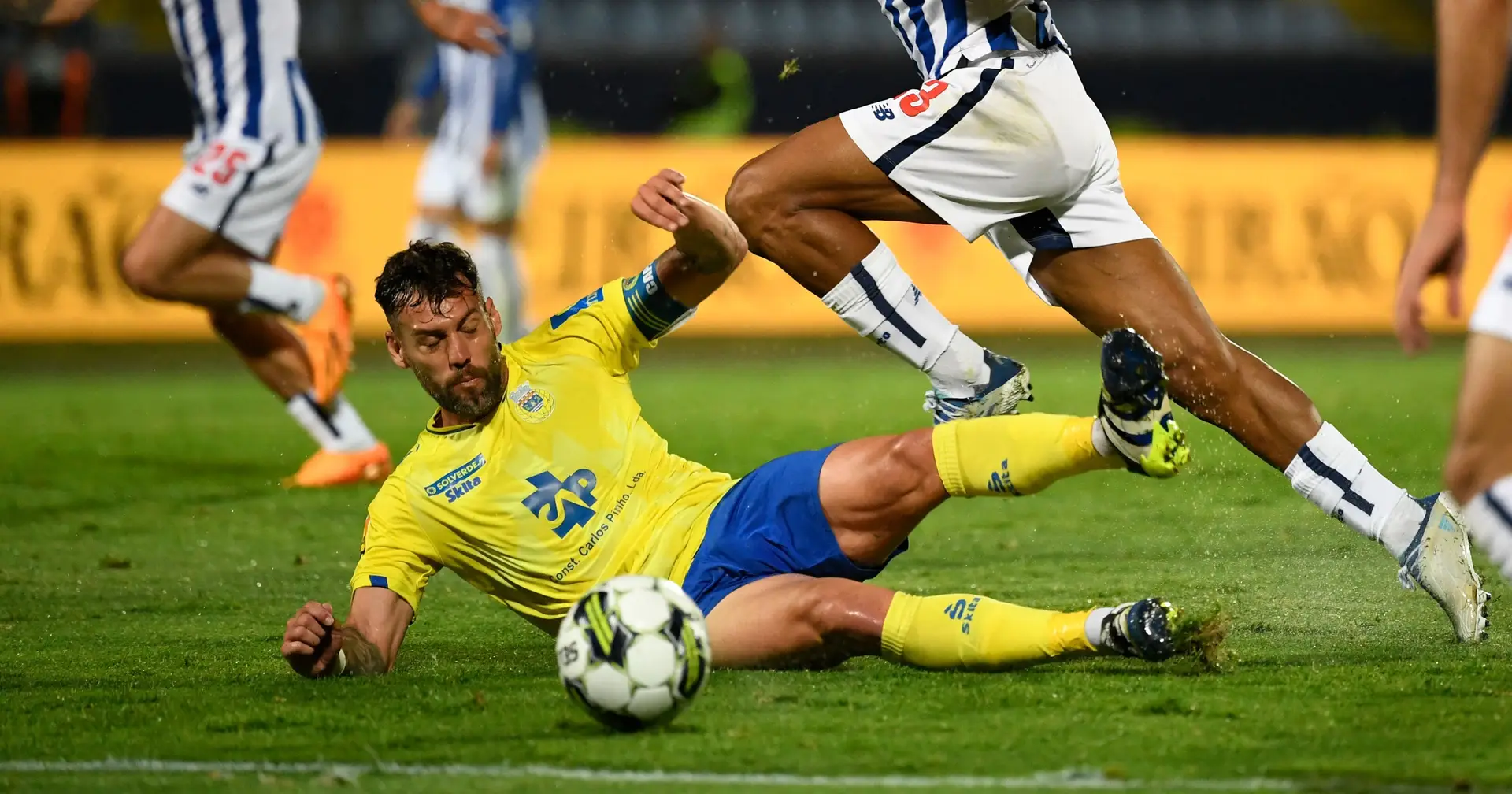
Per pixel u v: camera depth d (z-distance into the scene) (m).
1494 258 48.22
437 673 14.21
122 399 40.00
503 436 13.81
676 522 13.85
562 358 14.15
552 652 15.34
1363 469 15.05
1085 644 12.68
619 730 11.86
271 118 24.53
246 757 11.59
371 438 27.67
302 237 47.12
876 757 11.13
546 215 47.44
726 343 51.28
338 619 17.80
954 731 11.74
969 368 16.12
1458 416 10.12
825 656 13.45
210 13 24.12
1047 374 41.03
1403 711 12.20
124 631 17.09
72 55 52.41
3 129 52.19
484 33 39.06
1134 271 15.53
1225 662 13.62
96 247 45.97
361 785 10.75
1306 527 21.58
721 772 10.87
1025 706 12.40
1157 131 65.56
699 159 48.56
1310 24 67.31
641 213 13.93
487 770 11.05
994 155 15.32
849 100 67.88
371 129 64.81
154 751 11.82
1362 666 13.74
